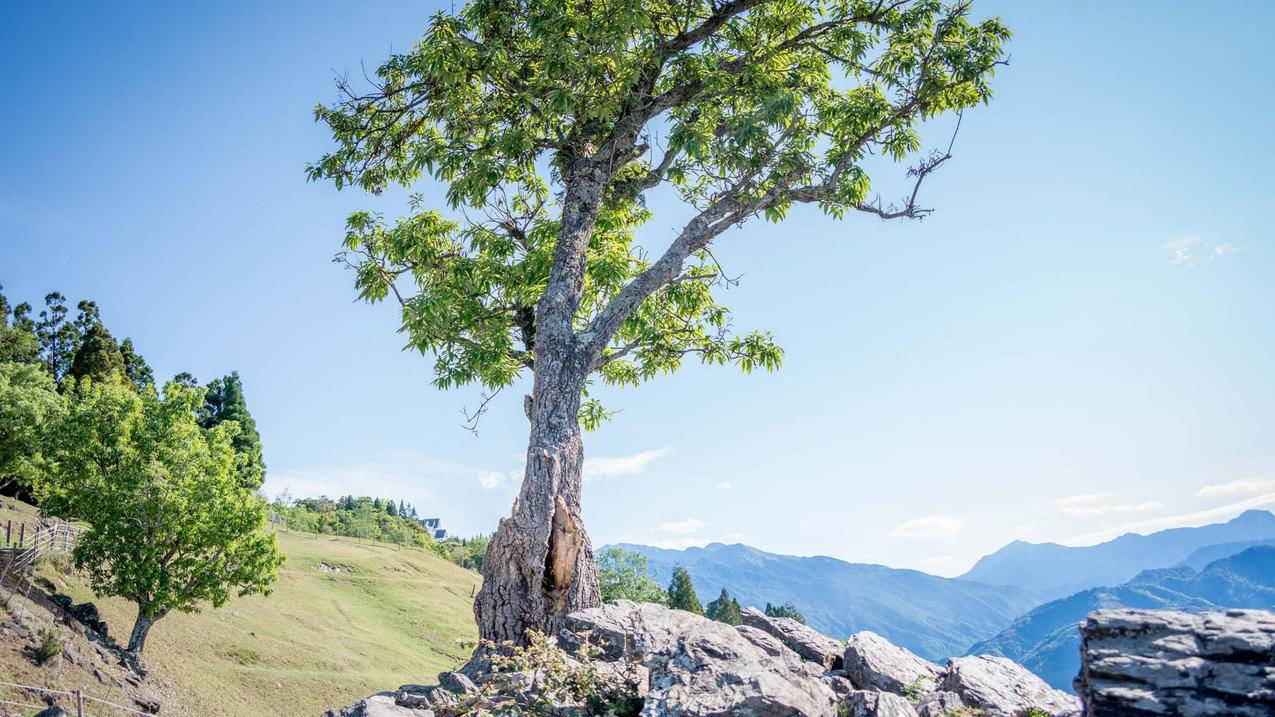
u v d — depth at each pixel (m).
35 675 24.47
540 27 12.36
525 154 13.66
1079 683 5.81
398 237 14.95
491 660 8.75
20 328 75.69
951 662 9.08
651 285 13.11
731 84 13.92
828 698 7.26
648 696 7.09
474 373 14.74
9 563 33.62
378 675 48.28
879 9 14.27
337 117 15.21
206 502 35.72
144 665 33.28
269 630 50.59
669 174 15.26
